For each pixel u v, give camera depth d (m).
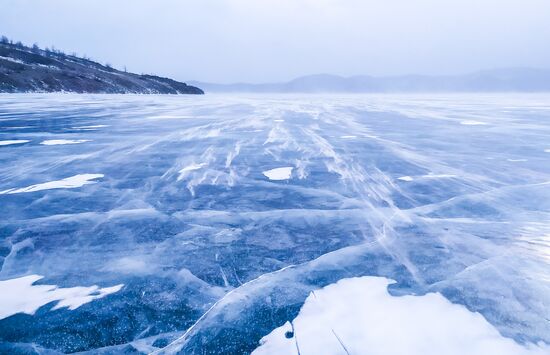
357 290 2.93
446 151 8.99
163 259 3.48
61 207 4.91
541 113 21.28
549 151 8.99
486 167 7.26
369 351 2.25
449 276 3.12
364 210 4.80
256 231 4.13
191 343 2.37
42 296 2.87
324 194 5.51
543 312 2.62
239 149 9.19
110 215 4.62
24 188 5.75
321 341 2.35
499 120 16.81
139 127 13.56
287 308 2.71
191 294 2.91
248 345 2.34
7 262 3.41
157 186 5.92
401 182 6.17
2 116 17.14
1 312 2.66
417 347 2.28
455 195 5.45
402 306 2.71
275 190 5.72
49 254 3.57
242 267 3.33
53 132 12.05
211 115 18.97
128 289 2.97
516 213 4.66
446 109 25.27
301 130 12.89
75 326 2.52
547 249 3.63
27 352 2.28
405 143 10.16
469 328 2.45
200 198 5.32
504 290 2.90
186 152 8.78
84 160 7.83
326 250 3.66
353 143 10.12
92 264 3.39
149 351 2.30
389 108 26.17
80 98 36.44
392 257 3.49
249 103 32.75
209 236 4.00
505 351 2.24
